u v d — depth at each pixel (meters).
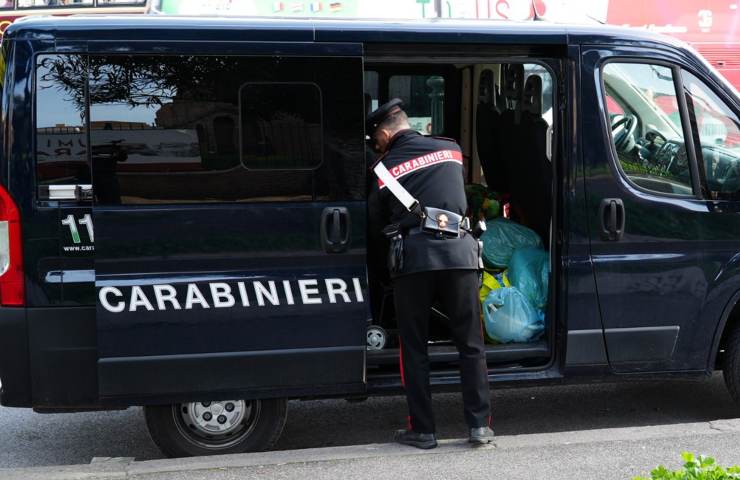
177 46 4.00
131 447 4.92
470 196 5.33
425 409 4.24
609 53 4.45
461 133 5.97
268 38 4.07
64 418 5.44
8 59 3.92
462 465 4.02
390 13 7.93
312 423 5.23
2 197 3.93
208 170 4.06
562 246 4.46
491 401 5.52
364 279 4.21
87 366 4.05
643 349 4.53
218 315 4.11
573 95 4.41
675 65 4.52
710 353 4.62
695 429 4.42
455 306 4.21
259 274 4.13
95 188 3.97
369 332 4.55
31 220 3.95
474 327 4.24
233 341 4.13
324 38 4.12
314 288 4.18
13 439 5.06
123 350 4.04
